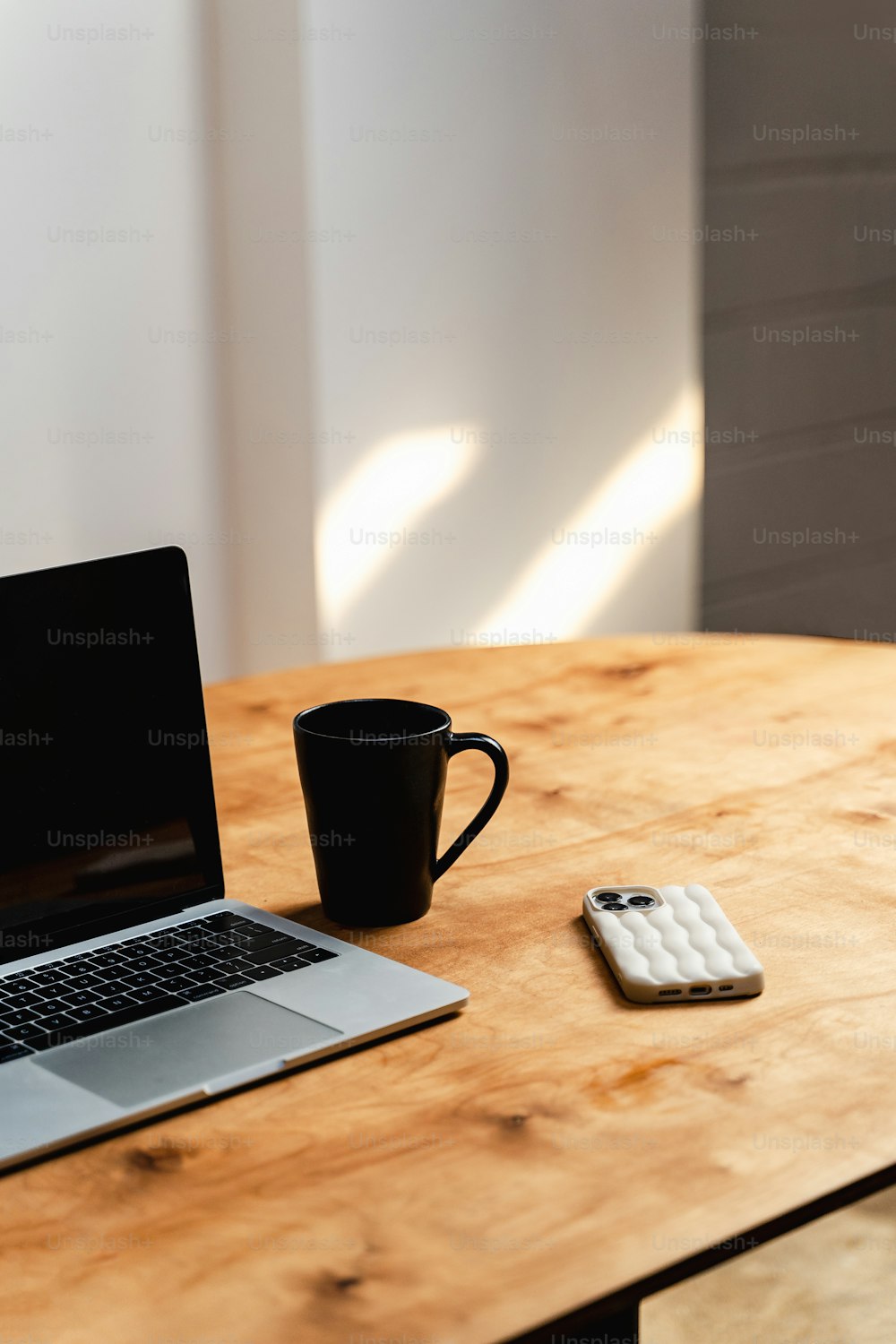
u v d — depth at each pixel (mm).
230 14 2484
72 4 2338
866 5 2637
